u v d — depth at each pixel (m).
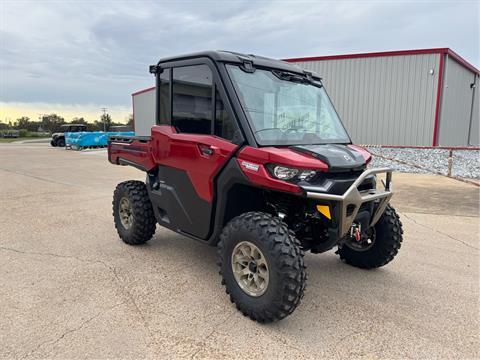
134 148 4.57
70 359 2.56
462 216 6.70
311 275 4.07
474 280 3.97
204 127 3.53
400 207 7.41
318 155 3.00
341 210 2.96
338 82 16.66
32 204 7.47
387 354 2.69
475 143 24.47
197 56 3.54
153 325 2.99
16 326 2.94
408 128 15.62
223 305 3.34
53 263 4.28
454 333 2.97
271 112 3.42
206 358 2.60
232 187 3.33
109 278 3.87
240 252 3.17
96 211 6.86
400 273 4.15
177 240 5.15
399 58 15.42
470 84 20.89
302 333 2.93
